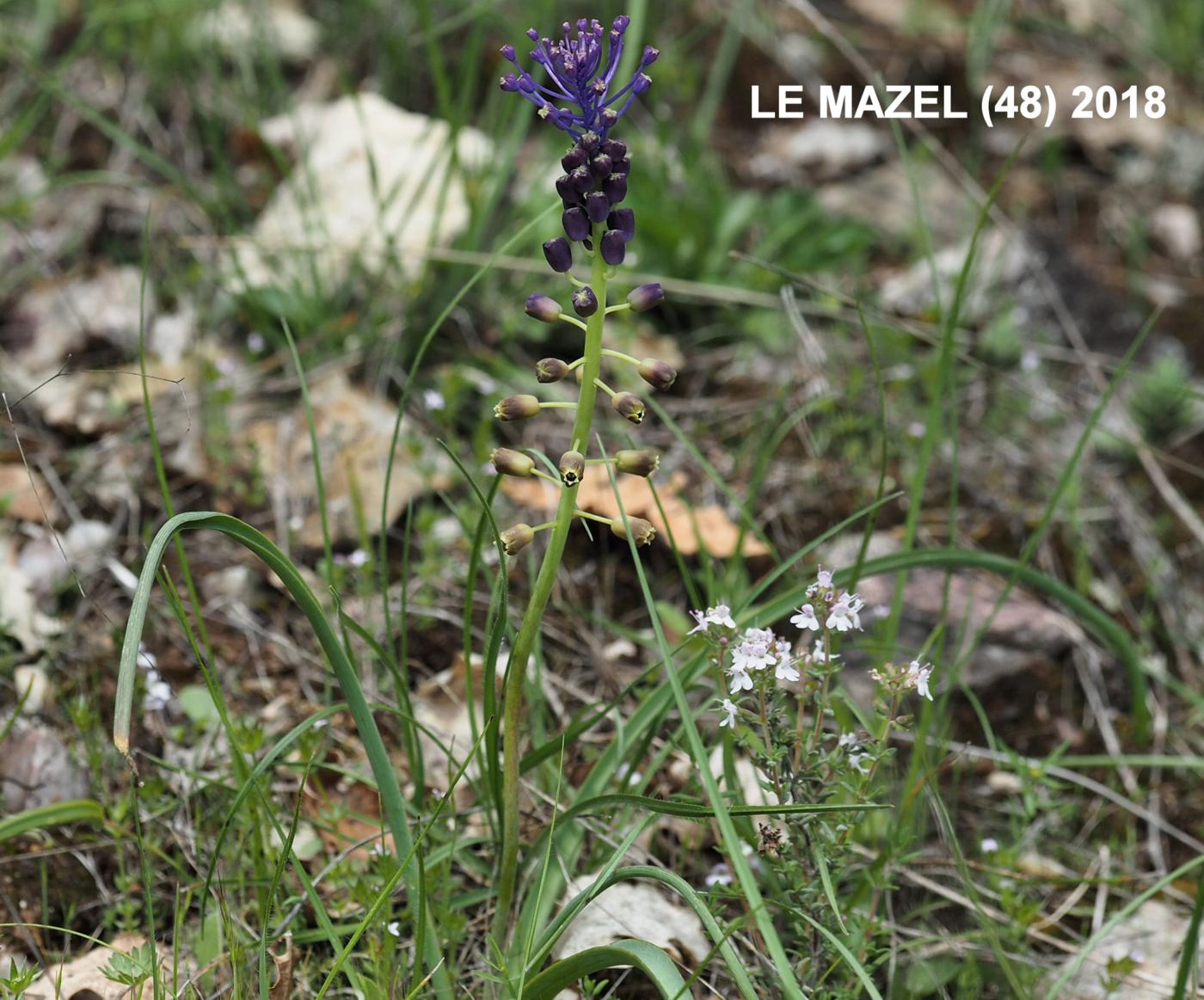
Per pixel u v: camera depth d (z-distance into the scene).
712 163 1.67
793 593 1.15
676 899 1.14
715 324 1.47
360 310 1.35
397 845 1.08
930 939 1.13
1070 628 1.28
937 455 1.35
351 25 1.76
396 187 1.34
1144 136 1.99
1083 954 1.12
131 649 1.00
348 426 1.31
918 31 2.07
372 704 1.11
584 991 1.09
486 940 1.12
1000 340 1.45
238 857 1.12
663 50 1.79
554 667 1.24
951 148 1.91
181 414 1.31
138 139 1.59
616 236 1.03
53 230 1.47
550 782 1.16
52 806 1.11
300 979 1.10
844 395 1.35
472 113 1.69
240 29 1.74
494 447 1.32
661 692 1.13
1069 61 2.14
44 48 1.69
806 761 1.08
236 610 1.24
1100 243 1.79
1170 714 1.28
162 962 1.09
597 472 1.30
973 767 1.23
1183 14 2.17
